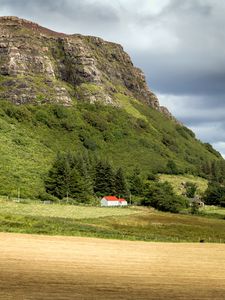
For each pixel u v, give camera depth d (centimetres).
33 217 9019
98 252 5212
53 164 16912
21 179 15375
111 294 3070
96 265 4297
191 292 3284
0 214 8462
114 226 9812
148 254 5338
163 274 4016
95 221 10456
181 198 17312
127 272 4016
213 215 15738
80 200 15812
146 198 16725
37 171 16688
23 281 3328
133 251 5525
